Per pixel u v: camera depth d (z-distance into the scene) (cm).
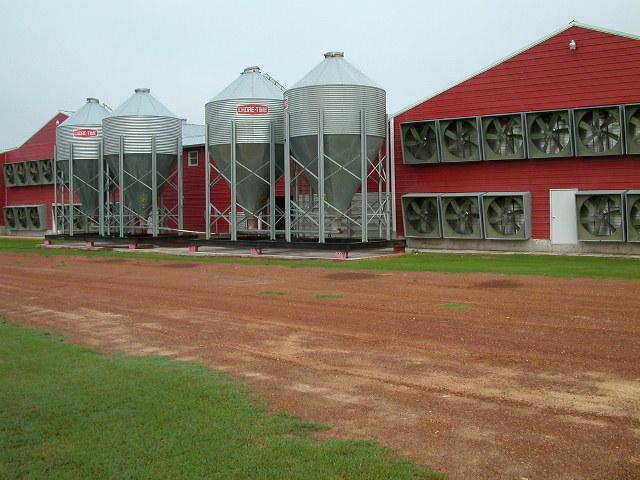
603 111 2702
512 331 1160
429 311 1383
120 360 1016
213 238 3406
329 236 3319
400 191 3262
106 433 695
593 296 1507
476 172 3052
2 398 820
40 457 639
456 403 780
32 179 5266
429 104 3164
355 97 2812
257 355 1043
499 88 2984
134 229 4200
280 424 714
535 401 779
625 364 929
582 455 618
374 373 920
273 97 3170
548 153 2833
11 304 1642
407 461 611
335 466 602
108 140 3669
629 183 2694
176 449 648
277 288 1825
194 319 1379
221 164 3234
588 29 2766
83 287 1948
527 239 2911
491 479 573
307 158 2931
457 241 3094
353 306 1481
